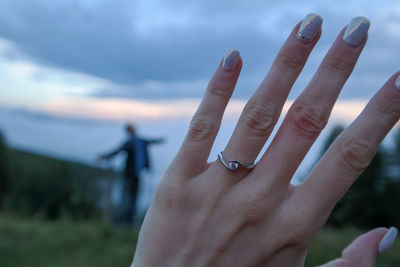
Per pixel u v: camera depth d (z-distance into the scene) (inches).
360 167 33.4
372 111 33.6
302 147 34.0
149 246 35.9
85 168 788.6
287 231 33.7
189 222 35.2
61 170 766.5
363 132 33.4
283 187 34.3
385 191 460.8
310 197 34.0
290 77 35.1
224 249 34.4
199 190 35.4
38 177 748.0
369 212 448.1
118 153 298.7
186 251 34.9
